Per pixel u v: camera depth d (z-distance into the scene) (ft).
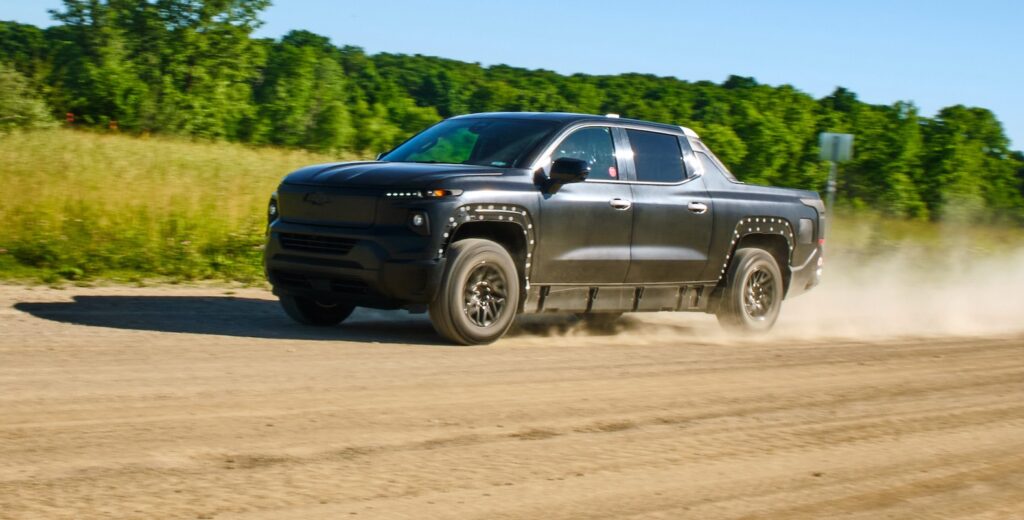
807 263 31.42
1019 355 27.71
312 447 14.26
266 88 193.16
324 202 24.07
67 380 17.52
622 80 281.54
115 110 165.07
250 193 50.85
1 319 23.75
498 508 12.20
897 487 14.17
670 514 12.41
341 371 19.85
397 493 12.50
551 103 272.51
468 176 23.93
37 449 13.32
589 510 12.35
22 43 202.18
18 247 34.73
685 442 16.01
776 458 15.35
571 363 22.66
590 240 25.79
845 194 137.28
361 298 23.67
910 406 19.89
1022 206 142.92
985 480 14.79
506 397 18.48
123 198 44.09
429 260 23.12
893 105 147.13
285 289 25.03
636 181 27.04
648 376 21.56
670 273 27.71
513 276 24.47
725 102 158.51
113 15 172.86
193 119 173.47
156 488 12.04
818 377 22.61
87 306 26.91
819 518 12.61
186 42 174.70
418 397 17.97
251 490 12.21
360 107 195.31
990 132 149.89
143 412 15.61
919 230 91.86
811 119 145.07
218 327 24.75
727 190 29.22
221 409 16.11
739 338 29.14
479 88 288.30
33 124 88.84
